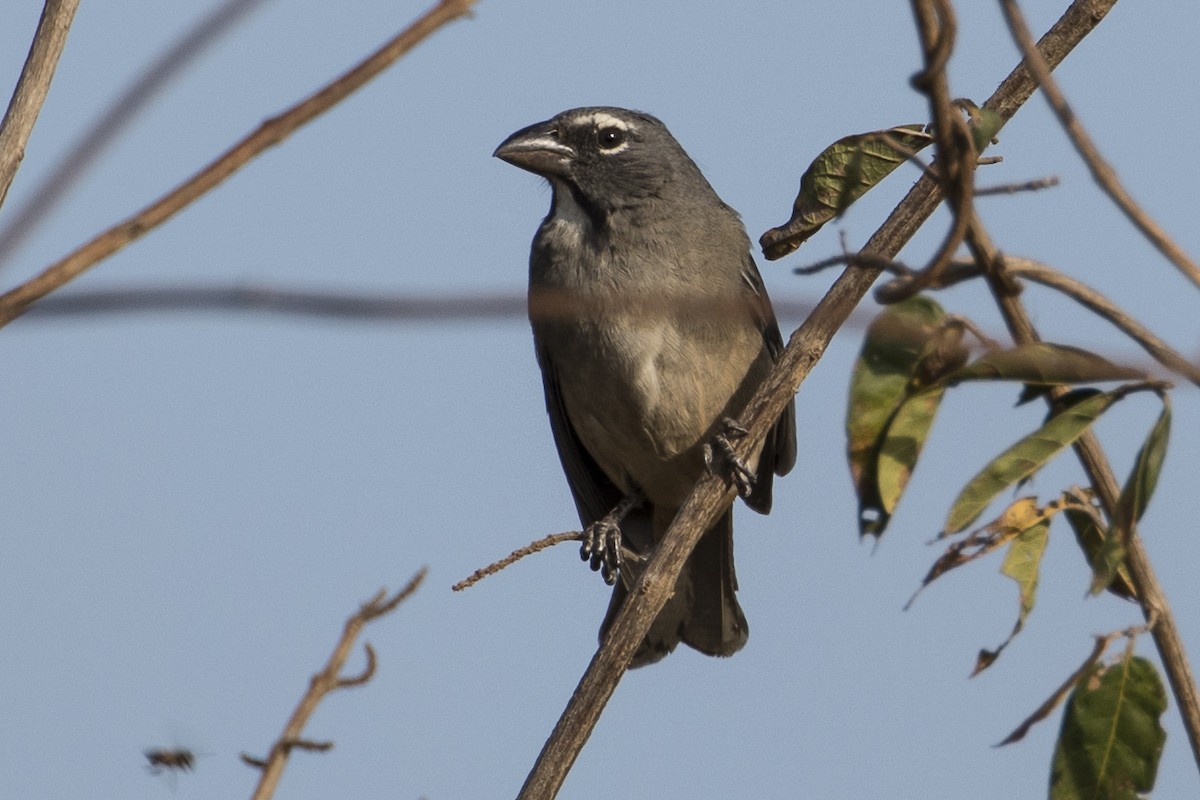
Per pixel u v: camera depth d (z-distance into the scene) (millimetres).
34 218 3160
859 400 6750
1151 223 4789
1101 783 6797
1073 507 6844
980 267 5664
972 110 6688
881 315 5730
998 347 5891
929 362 6594
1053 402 6332
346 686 4801
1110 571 5758
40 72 6324
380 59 3811
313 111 3811
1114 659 6773
